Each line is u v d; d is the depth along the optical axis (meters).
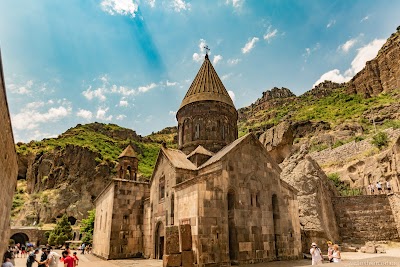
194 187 15.59
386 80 103.88
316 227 23.22
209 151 22.91
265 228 17.70
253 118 143.50
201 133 24.62
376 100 96.00
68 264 11.44
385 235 25.77
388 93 99.56
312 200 24.80
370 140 41.00
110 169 76.44
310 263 16.23
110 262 20.08
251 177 18.19
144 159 110.56
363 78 113.44
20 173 92.25
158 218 20.92
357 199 27.78
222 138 24.84
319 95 142.88
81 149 76.38
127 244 23.25
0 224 11.35
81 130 117.56
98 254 27.38
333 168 42.50
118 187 24.31
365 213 27.05
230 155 17.72
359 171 37.66
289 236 18.98
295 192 20.77
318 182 26.39
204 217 14.98
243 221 16.72
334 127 76.75
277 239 18.38
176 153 22.58
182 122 26.19
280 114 128.88
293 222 19.69
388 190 29.22
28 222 63.34
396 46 103.62
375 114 77.88
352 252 21.83
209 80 27.25
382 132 41.47
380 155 34.41
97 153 79.12
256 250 16.69
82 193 70.12
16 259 27.33
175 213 16.91
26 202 69.56
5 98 9.05
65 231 48.88
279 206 19.20
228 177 16.98
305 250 22.38
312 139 72.25
